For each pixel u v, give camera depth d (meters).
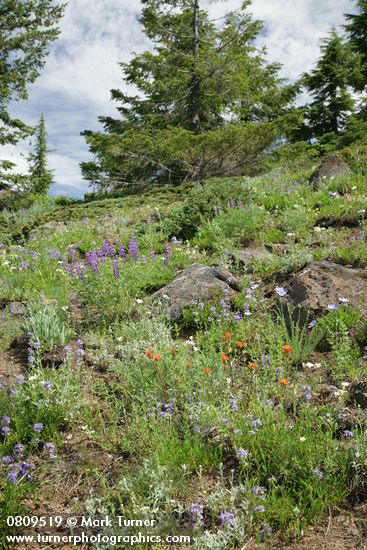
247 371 5.03
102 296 6.85
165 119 26.89
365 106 30.36
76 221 14.68
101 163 23.92
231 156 22.50
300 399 4.40
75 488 4.07
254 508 3.35
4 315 7.28
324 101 33.28
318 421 3.95
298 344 5.14
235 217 9.48
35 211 18.67
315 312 5.54
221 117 28.50
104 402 5.02
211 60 24.81
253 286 6.59
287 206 10.42
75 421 4.78
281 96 30.17
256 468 3.80
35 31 23.59
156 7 26.19
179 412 4.58
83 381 5.37
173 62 26.66
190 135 20.70
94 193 25.92
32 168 45.22
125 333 6.09
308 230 8.63
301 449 3.69
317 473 3.44
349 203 9.38
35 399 4.88
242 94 27.00
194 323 6.40
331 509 3.42
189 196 11.38
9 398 5.07
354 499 3.46
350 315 5.35
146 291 7.78
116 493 3.84
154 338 5.67
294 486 3.53
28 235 14.34
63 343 6.12
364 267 6.66
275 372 4.74
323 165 12.32
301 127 33.16
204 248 9.29
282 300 5.95
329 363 4.95
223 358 4.57
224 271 7.09
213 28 28.38
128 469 4.00
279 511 3.37
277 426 3.95
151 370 4.97
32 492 4.05
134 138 21.02
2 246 12.35
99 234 12.47
